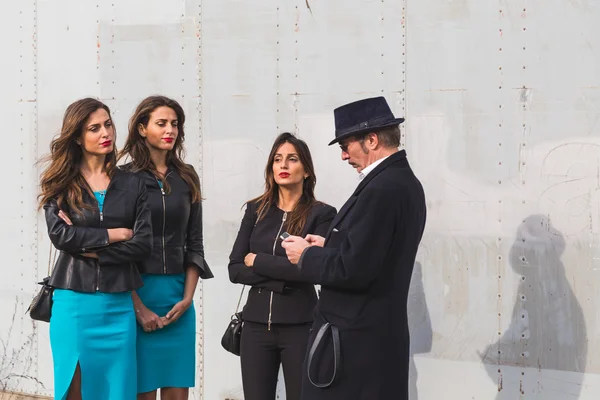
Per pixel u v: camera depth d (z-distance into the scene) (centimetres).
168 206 452
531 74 453
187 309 466
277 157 450
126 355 426
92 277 421
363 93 495
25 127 609
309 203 452
